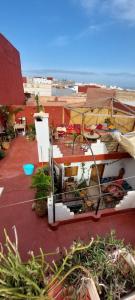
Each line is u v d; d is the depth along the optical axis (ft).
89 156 38.24
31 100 98.22
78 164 38.81
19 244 26.37
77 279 11.70
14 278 11.04
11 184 40.68
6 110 63.16
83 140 46.78
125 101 66.54
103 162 40.19
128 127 56.39
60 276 11.86
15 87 73.46
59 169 35.83
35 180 30.42
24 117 71.26
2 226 29.40
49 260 23.61
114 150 39.50
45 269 12.61
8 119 66.03
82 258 13.42
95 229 29.19
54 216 28.09
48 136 34.22
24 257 24.48
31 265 11.96
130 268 12.47
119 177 43.65
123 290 11.21
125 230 29.30
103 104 53.47
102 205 33.96
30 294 10.20
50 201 27.40
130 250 13.98
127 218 31.60
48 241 27.02
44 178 30.22
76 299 11.02
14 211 32.71
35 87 124.06
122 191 35.58
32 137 65.92
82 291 11.23
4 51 63.52
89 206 32.78
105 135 46.52
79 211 32.04
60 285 11.63
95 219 30.32
